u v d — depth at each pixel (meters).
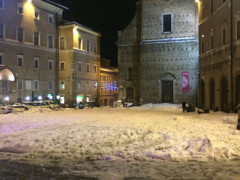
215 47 34.06
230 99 28.58
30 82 50.16
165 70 51.31
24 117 28.36
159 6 52.16
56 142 12.90
